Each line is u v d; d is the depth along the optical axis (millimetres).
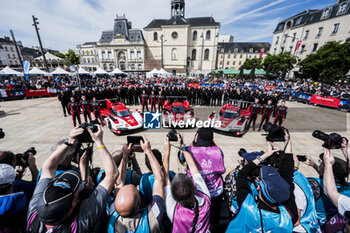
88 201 1077
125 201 1033
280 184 1173
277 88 17484
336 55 19750
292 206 1282
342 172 1682
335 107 11797
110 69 49281
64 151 1273
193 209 1207
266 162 1752
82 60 53906
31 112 9828
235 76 41656
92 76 32219
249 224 1296
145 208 1231
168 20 47438
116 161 1877
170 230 1585
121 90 11984
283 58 28141
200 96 12508
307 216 1550
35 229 1033
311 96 13469
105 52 47594
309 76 23391
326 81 20938
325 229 1639
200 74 42531
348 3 24234
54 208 873
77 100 8914
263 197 1285
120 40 46031
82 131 1219
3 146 5348
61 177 1021
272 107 6910
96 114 7578
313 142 6121
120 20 47219
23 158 1799
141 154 4918
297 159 2014
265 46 61062
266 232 1248
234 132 6316
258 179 1855
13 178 1273
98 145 1234
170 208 1266
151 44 47719
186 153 1601
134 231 1090
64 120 8297
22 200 1272
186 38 43688
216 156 1698
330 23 26578
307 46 30500
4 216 1143
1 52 50906
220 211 1835
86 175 1372
